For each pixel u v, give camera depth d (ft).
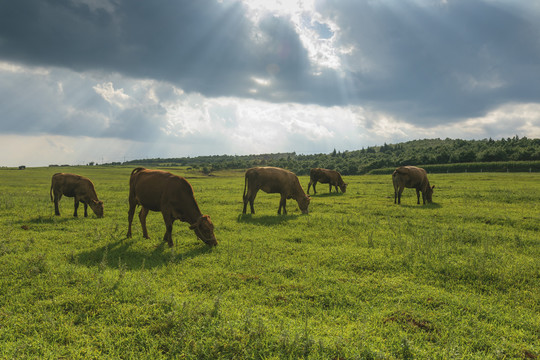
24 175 204.85
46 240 31.53
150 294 18.19
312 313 17.31
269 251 29.22
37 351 13.03
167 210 30.40
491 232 37.32
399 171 63.05
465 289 21.27
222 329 13.97
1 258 24.36
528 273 23.29
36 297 17.99
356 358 12.30
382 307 18.13
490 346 14.34
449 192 81.87
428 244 30.48
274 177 50.67
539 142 445.37
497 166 273.75
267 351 12.86
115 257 26.81
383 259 26.37
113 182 158.20
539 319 17.02
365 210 54.75
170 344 13.47
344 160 533.55
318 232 37.60
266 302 18.48
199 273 22.70
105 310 16.39
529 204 61.41
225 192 90.84
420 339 14.57
